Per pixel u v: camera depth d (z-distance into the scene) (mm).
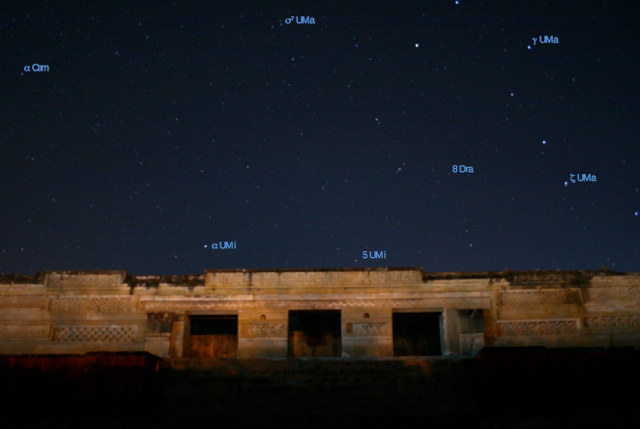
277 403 17250
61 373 17609
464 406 17062
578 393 17031
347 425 16688
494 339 21859
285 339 22141
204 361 18609
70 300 22672
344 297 22531
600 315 22031
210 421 16984
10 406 17391
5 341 22125
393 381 17672
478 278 22547
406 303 22422
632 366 17203
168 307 22531
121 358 17578
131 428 16969
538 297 22312
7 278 22875
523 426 16688
